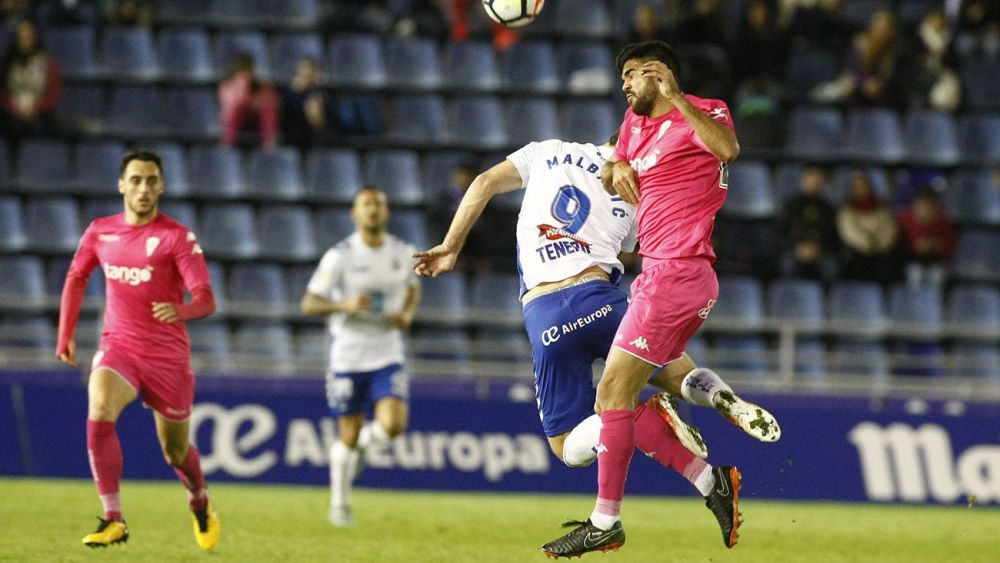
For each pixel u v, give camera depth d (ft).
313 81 191.42
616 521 73.77
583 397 77.87
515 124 201.36
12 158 188.85
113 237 88.84
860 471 145.07
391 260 119.96
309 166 189.78
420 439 145.28
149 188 88.48
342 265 118.93
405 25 210.18
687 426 74.28
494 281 172.24
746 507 137.49
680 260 72.95
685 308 72.43
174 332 88.99
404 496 138.62
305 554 91.40
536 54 210.38
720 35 202.28
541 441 146.10
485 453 145.48
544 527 114.52
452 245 76.59
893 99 204.33
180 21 213.46
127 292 88.43
